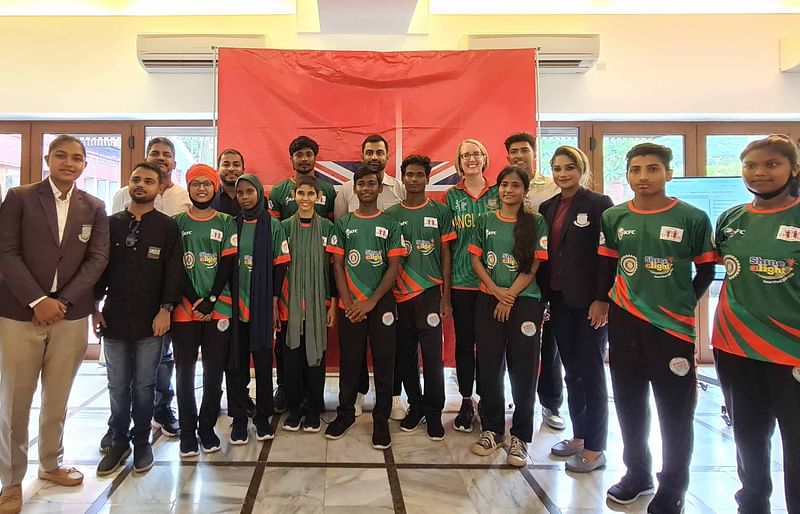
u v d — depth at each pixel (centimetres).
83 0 354
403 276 240
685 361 171
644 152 176
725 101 370
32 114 356
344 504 184
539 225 221
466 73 321
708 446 242
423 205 245
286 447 232
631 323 179
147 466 207
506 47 342
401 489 195
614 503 185
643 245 176
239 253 227
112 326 201
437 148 321
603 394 215
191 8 357
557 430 262
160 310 207
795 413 149
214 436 228
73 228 190
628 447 187
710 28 368
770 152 150
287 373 248
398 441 240
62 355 191
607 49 366
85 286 190
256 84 315
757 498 160
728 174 389
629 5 369
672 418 173
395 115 321
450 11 364
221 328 223
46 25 351
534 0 367
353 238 234
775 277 150
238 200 230
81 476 199
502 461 220
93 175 377
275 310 239
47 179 191
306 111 318
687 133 387
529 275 217
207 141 379
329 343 335
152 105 354
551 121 384
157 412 250
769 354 151
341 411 245
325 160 320
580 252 212
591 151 386
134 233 203
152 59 333
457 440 242
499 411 230
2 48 351
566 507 183
